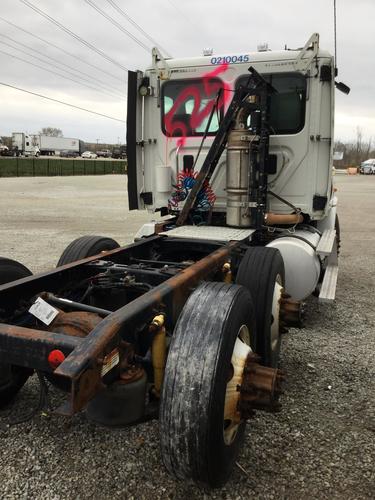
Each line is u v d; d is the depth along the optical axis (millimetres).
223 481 2408
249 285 3646
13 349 2217
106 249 4605
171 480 2615
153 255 4523
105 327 2176
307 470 2723
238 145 4754
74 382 1858
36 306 2695
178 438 2168
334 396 3580
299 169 5156
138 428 3088
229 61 5207
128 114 5496
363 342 4672
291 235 4973
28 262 7863
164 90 5500
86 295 3477
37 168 48531
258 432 3078
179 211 5562
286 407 3396
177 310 2834
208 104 5371
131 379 2336
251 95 4691
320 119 5035
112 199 21344
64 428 3062
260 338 3578
